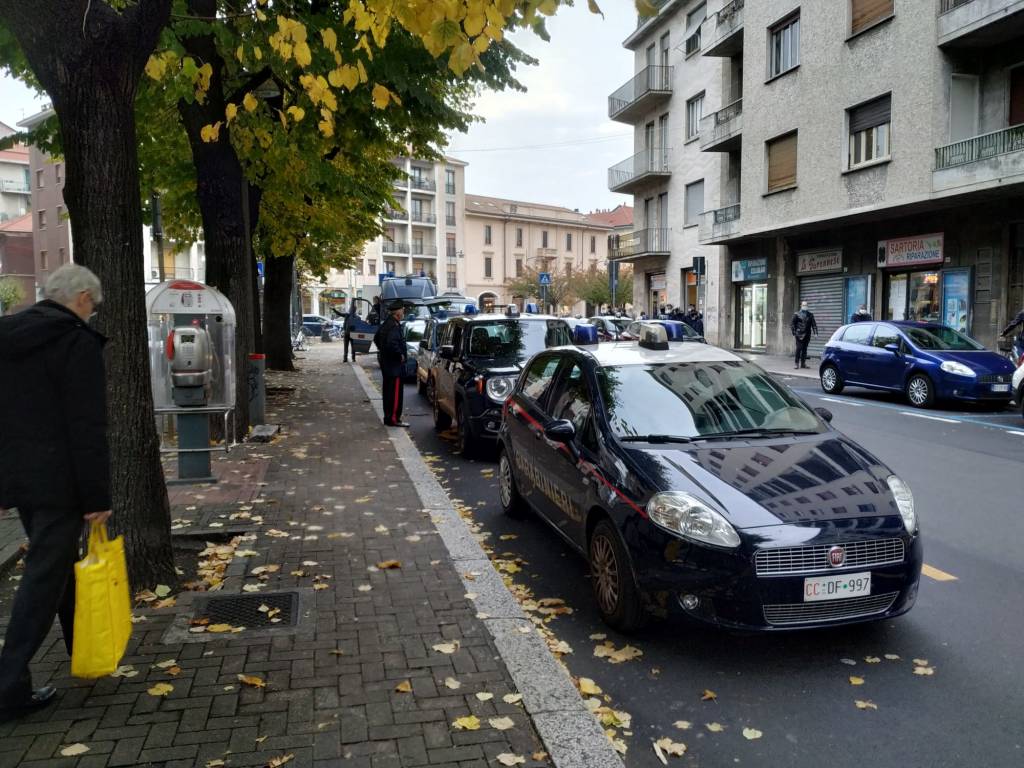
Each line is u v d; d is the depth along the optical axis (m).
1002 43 17.23
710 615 3.94
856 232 22.14
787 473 4.39
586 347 6.15
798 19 22.34
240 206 10.11
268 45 8.12
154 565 4.72
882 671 3.90
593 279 56.62
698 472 4.37
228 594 4.70
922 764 3.11
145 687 3.53
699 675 3.89
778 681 3.82
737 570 3.88
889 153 18.81
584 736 3.19
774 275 26.11
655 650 4.18
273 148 10.28
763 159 23.89
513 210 80.88
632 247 36.91
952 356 13.43
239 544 5.73
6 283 56.38
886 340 14.72
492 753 3.07
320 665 3.77
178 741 3.10
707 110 31.23
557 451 5.42
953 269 18.72
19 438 3.24
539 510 5.89
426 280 34.09
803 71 21.75
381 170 16.88
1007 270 17.31
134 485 4.65
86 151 4.36
